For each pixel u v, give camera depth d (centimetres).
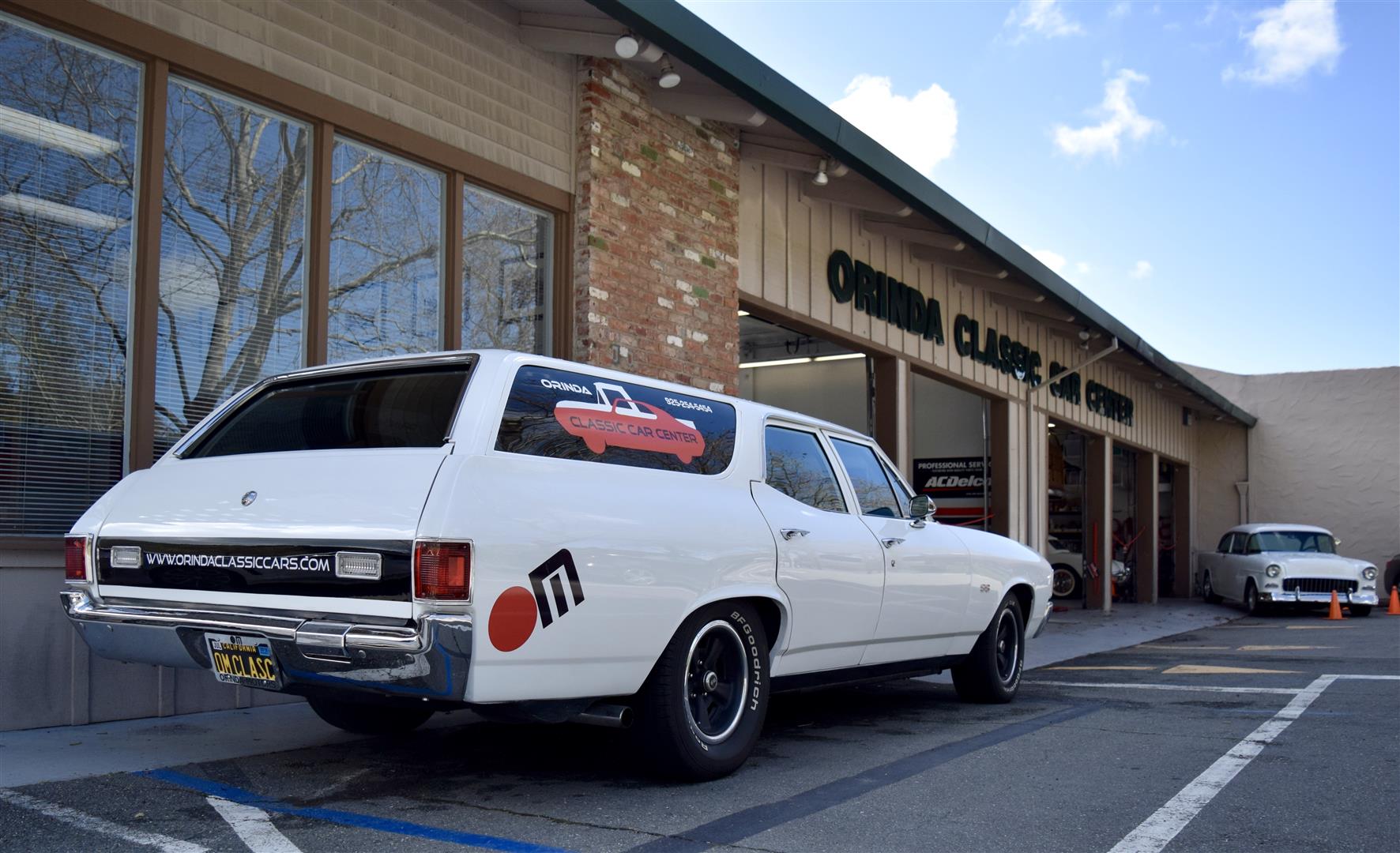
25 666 559
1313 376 2869
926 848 370
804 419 590
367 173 749
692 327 975
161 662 432
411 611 366
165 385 632
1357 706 700
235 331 668
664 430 484
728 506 493
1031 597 767
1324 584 1917
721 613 479
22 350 574
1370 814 419
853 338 1256
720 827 394
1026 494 1733
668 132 964
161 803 416
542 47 853
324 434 443
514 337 845
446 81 790
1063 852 367
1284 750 548
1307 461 2856
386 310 755
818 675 560
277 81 683
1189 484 2834
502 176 827
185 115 650
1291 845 377
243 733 566
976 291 1582
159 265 628
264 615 396
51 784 443
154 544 429
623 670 426
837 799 439
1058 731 608
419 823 394
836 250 1227
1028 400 1739
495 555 376
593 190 878
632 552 428
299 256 705
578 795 440
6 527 562
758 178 1102
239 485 421
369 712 557
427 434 411
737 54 855
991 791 455
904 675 643
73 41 600
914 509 641
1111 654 1129
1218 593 2300
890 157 1058
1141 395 2403
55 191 590
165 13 628
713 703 485
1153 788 461
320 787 449
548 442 424
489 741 554
